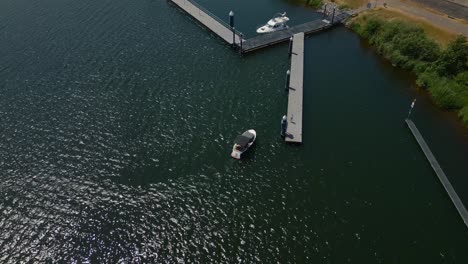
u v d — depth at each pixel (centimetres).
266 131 5778
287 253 4256
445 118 5988
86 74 6962
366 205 4747
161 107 6234
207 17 8631
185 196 4869
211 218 4619
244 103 6300
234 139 5656
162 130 5809
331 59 7369
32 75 6938
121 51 7588
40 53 7506
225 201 4816
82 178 5088
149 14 8919
